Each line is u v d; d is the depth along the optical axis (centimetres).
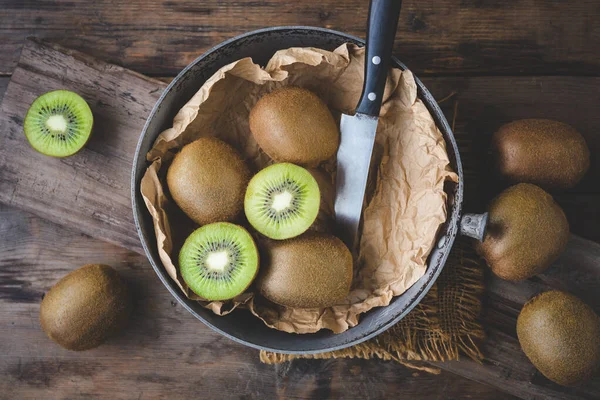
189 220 53
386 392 58
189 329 58
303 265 49
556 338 51
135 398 58
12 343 58
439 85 58
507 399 58
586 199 57
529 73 58
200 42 58
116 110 57
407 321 55
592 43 58
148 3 58
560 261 55
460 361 56
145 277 58
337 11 58
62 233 58
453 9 58
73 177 57
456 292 56
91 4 58
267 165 54
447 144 50
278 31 49
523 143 52
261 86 52
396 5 47
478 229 47
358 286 53
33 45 57
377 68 48
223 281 50
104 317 53
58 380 58
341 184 52
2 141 57
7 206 58
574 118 58
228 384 58
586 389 56
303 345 50
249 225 52
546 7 58
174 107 50
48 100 56
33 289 58
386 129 53
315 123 49
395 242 52
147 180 49
